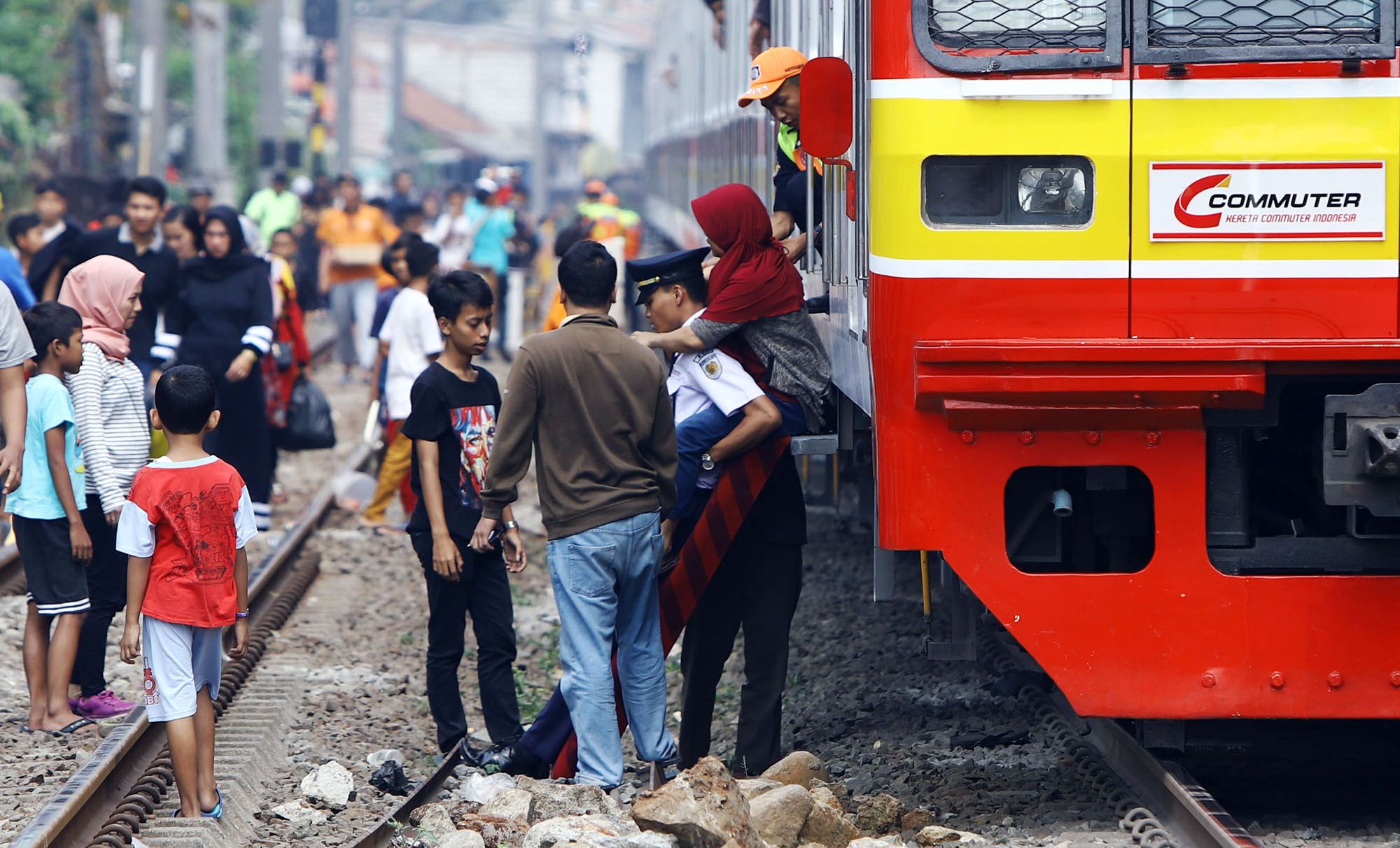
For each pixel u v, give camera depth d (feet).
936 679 69.97
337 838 50.67
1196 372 46.39
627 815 49.37
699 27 144.46
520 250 211.20
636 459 53.01
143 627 50.93
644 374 52.60
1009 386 46.70
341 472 131.23
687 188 161.99
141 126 218.38
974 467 47.98
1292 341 46.24
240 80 395.34
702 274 57.57
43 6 260.01
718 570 56.95
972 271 47.16
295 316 104.83
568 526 52.49
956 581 52.95
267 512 96.27
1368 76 46.26
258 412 94.68
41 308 59.47
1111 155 46.70
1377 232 46.50
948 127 46.85
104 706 63.52
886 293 47.73
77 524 60.13
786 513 56.18
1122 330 47.09
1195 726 60.49
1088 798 52.90
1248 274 46.73
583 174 604.49
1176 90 46.50
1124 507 52.08
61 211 110.83
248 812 53.52
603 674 52.90
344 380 185.37
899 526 48.37
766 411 53.72
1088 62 46.47
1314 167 46.42
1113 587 48.19
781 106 60.59
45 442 60.03
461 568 58.34
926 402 47.42
